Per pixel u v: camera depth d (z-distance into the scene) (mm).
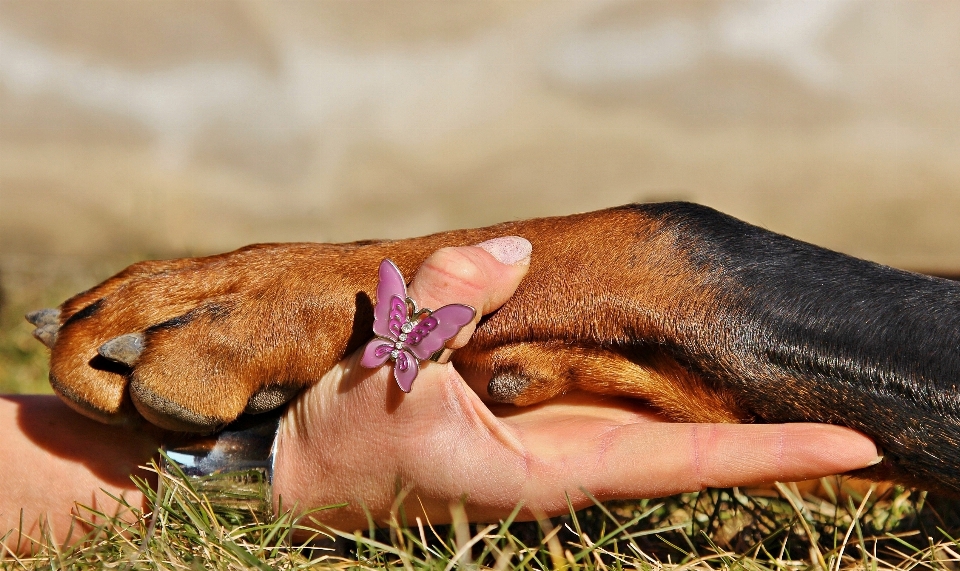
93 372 727
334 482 722
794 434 702
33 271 1347
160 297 733
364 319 721
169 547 710
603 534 724
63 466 741
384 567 709
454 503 712
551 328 723
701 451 703
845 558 742
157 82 2168
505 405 740
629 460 705
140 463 741
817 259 726
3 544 726
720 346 715
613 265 725
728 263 722
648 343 720
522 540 753
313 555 733
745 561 728
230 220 1763
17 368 1000
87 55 2203
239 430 731
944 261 1404
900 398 706
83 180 1792
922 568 744
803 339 712
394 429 711
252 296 726
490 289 715
